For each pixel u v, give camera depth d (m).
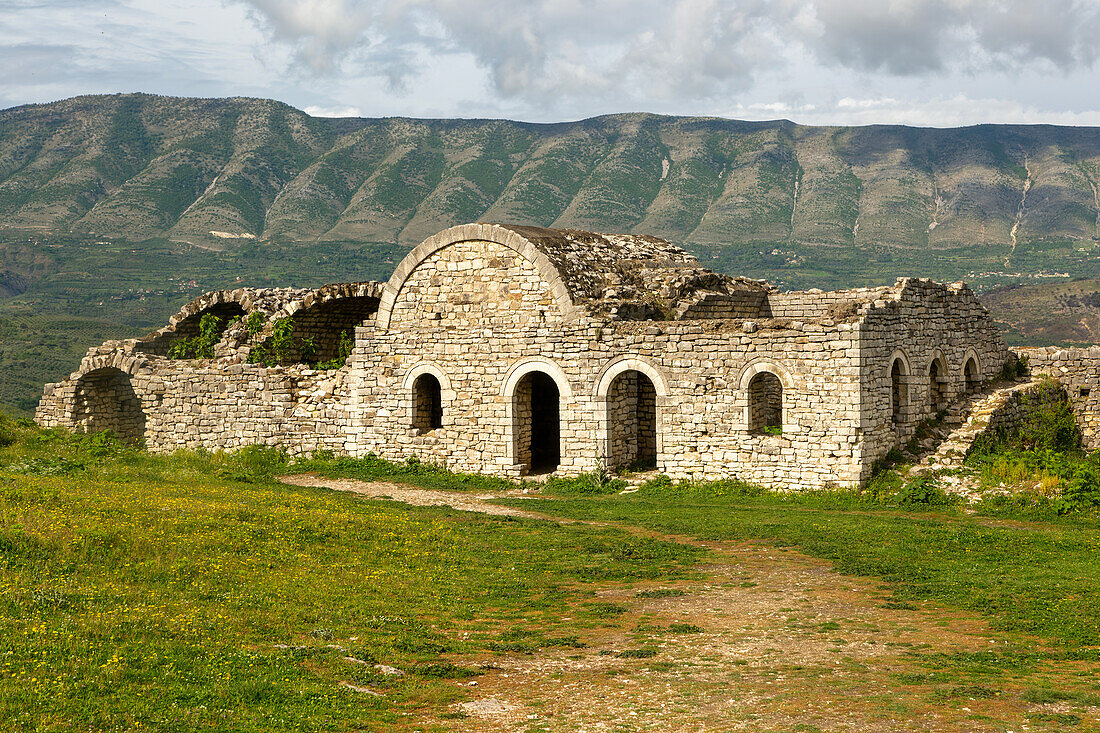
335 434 43.00
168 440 46.34
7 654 14.02
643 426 40.41
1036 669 15.98
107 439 41.59
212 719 12.98
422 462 41.34
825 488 34.19
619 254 44.19
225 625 16.88
